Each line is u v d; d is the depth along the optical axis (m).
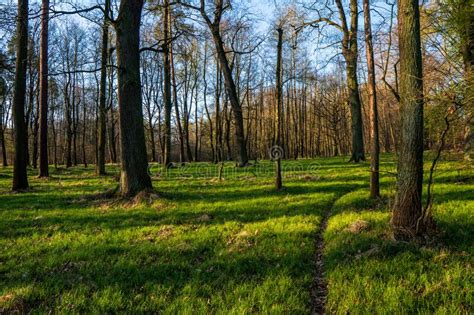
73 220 8.62
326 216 8.49
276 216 8.33
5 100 35.00
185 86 39.75
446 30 8.89
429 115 7.42
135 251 6.12
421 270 4.62
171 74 32.25
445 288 4.12
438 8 9.20
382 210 7.95
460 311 3.67
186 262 5.55
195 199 10.76
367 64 9.21
